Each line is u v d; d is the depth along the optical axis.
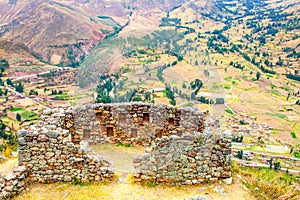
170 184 10.83
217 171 11.09
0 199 9.49
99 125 14.66
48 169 10.66
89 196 10.06
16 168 10.41
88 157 10.67
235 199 10.40
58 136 10.55
